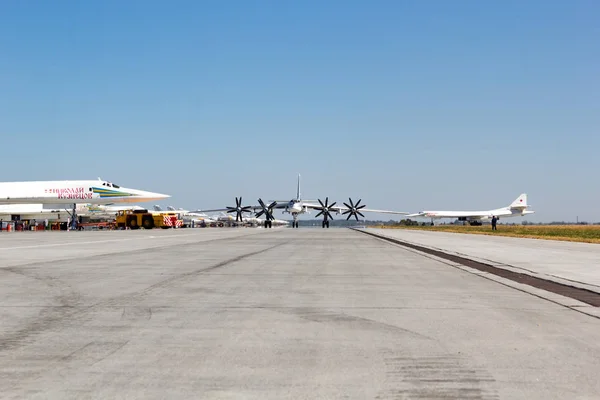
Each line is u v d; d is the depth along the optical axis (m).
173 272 16.14
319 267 17.94
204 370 5.70
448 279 14.55
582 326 8.11
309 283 13.46
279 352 6.48
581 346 6.82
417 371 5.70
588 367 5.86
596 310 9.59
